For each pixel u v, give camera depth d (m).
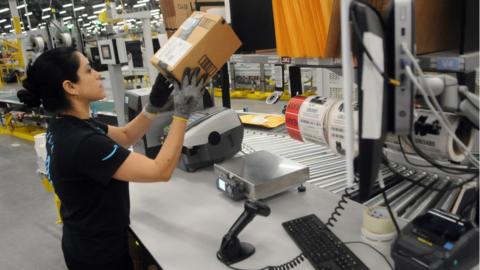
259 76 6.82
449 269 0.85
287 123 1.35
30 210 3.43
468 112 0.78
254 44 1.50
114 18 3.14
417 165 1.35
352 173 0.72
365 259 1.06
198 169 1.84
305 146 2.10
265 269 1.05
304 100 1.29
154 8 8.95
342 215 1.30
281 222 1.29
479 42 0.81
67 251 1.37
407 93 0.69
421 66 0.82
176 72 1.19
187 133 1.73
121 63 2.76
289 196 1.49
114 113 3.97
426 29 0.86
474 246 0.88
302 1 1.04
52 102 1.27
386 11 0.69
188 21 1.31
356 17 0.65
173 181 1.73
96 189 1.24
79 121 1.25
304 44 1.10
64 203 1.27
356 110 0.87
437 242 0.88
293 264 1.06
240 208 1.42
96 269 1.33
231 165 1.56
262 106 5.95
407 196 1.34
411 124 0.70
